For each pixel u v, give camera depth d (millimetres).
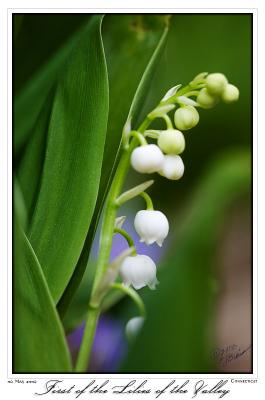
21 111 278
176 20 344
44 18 279
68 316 262
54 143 224
